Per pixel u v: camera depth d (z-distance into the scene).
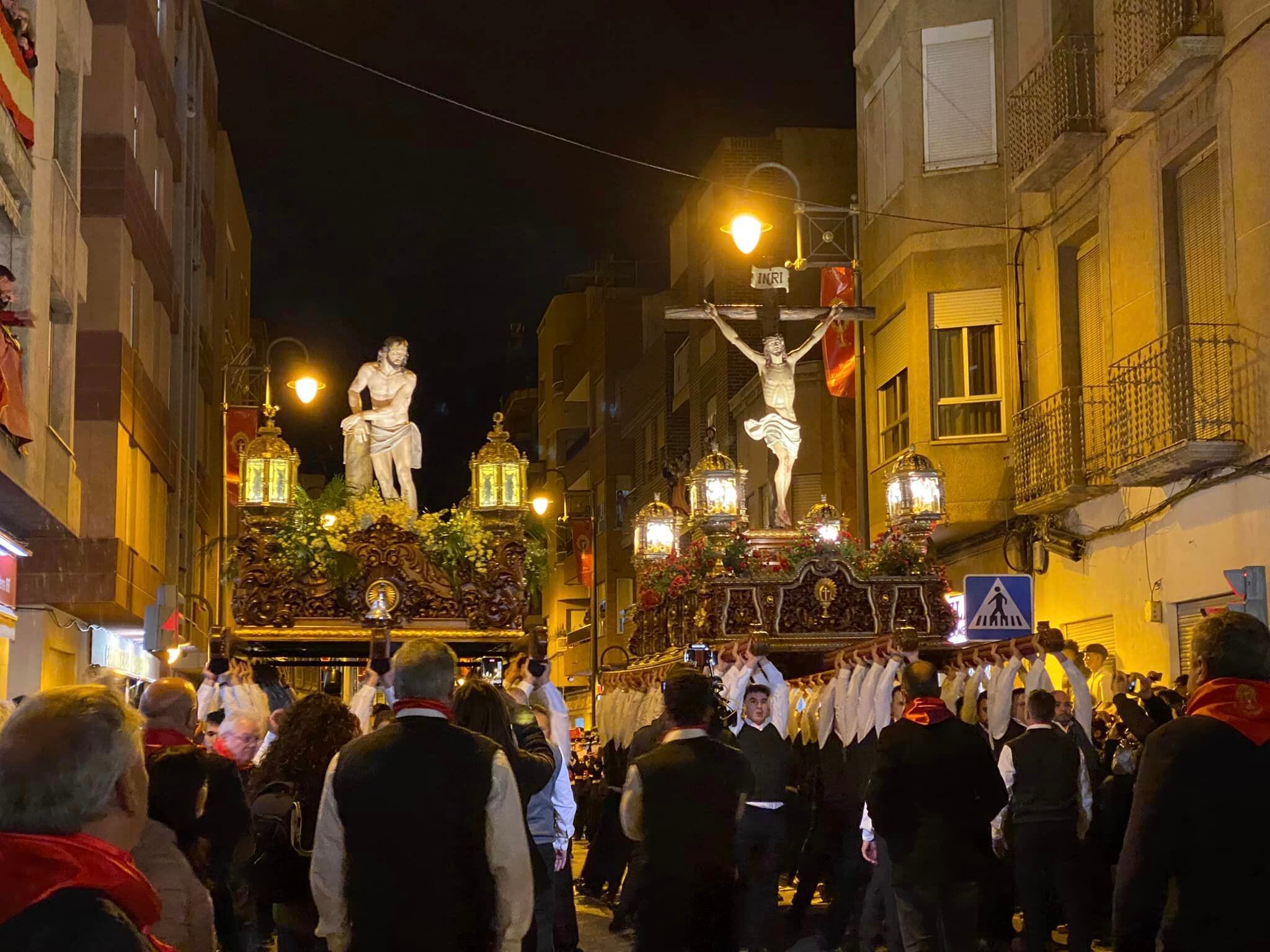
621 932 13.64
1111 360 17.66
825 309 17.20
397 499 13.56
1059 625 19.30
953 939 8.11
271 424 13.02
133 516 26.95
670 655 14.84
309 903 7.42
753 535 15.16
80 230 23.14
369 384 13.87
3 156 16.81
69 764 3.21
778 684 10.90
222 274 44.06
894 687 11.41
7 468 16.67
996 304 21.34
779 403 16.47
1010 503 20.81
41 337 18.98
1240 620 4.76
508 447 13.24
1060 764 9.84
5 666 21.56
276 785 7.52
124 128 25.22
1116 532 17.41
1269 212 13.82
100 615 25.77
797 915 12.22
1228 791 4.50
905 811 8.21
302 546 12.63
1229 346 14.59
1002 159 21.44
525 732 8.20
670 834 7.09
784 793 10.41
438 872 5.38
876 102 24.34
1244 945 4.46
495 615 12.88
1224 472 14.72
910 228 22.05
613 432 54.09
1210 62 14.88
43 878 3.06
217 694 11.82
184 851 6.36
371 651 11.77
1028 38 20.34
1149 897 4.49
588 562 52.03
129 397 25.53
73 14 21.50
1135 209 16.94
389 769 5.47
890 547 14.79
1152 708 11.00
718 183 20.53
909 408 21.92
